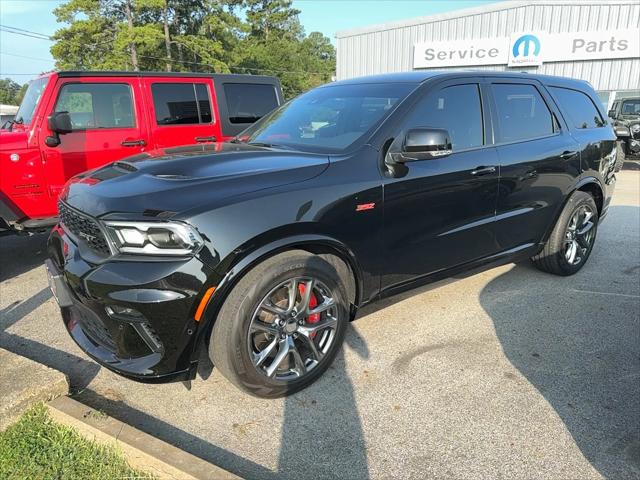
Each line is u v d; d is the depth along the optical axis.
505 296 4.14
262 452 2.35
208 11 45.75
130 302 2.24
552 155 4.04
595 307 3.93
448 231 3.36
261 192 2.50
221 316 2.42
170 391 2.83
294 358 2.73
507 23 19.61
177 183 2.46
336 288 2.79
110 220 2.33
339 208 2.72
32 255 5.60
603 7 18.03
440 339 3.40
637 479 2.16
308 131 3.40
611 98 18.45
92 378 2.97
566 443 2.38
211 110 6.50
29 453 2.26
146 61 40.69
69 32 39.06
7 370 2.70
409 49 21.86
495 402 2.70
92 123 5.52
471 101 3.59
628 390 2.81
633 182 10.79
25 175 4.99
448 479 2.18
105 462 2.21
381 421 2.56
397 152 3.03
